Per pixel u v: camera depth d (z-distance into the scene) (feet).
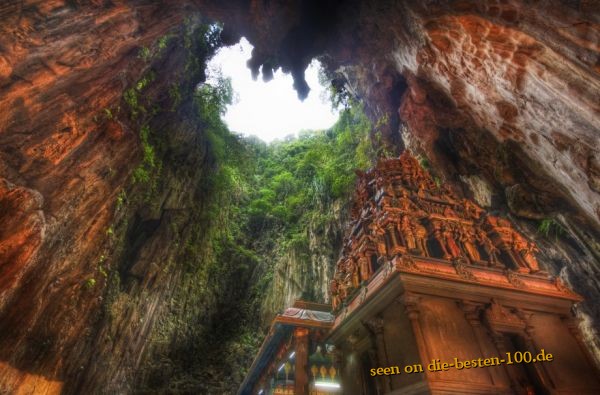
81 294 53.42
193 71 86.38
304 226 129.80
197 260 106.63
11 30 35.45
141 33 53.67
